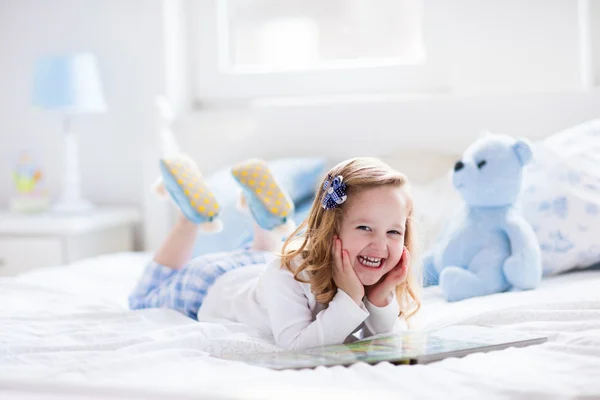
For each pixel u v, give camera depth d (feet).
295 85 8.95
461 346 3.62
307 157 8.25
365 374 3.16
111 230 9.09
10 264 8.61
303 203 7.75
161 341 3.85
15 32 9.95
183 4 9.34
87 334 4.14
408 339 3.85
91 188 9.87
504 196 5.62
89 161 9.84
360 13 8.71
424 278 5.79
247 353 3.88
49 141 9.93
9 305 5.11
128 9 9.39
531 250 5.45
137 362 3.45
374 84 8.60
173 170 5.36
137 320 4.68
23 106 9.99
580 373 3.15
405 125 7.89
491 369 3.23
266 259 5.33
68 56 8.86
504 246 5.56
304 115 8.30
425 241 5.94
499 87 8.13
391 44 8.61
